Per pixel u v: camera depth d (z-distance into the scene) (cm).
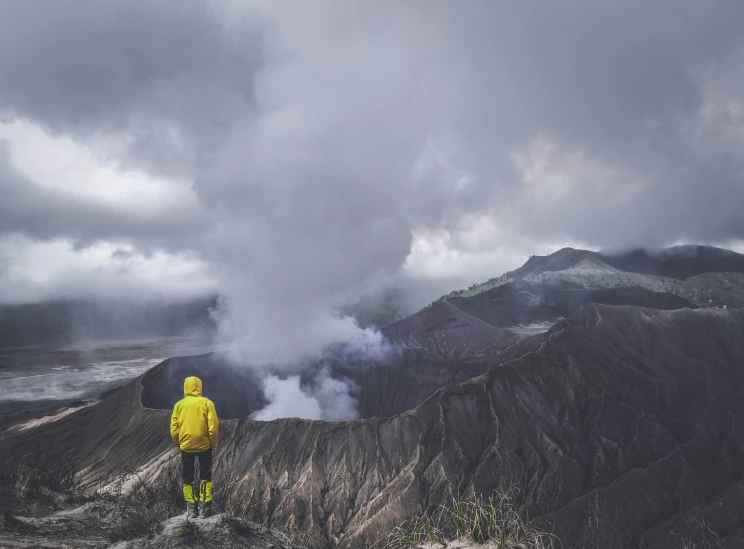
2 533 935
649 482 7250
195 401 891
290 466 6600
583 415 8831
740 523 6112
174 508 1165
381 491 6353
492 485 6738
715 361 11306
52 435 8181
